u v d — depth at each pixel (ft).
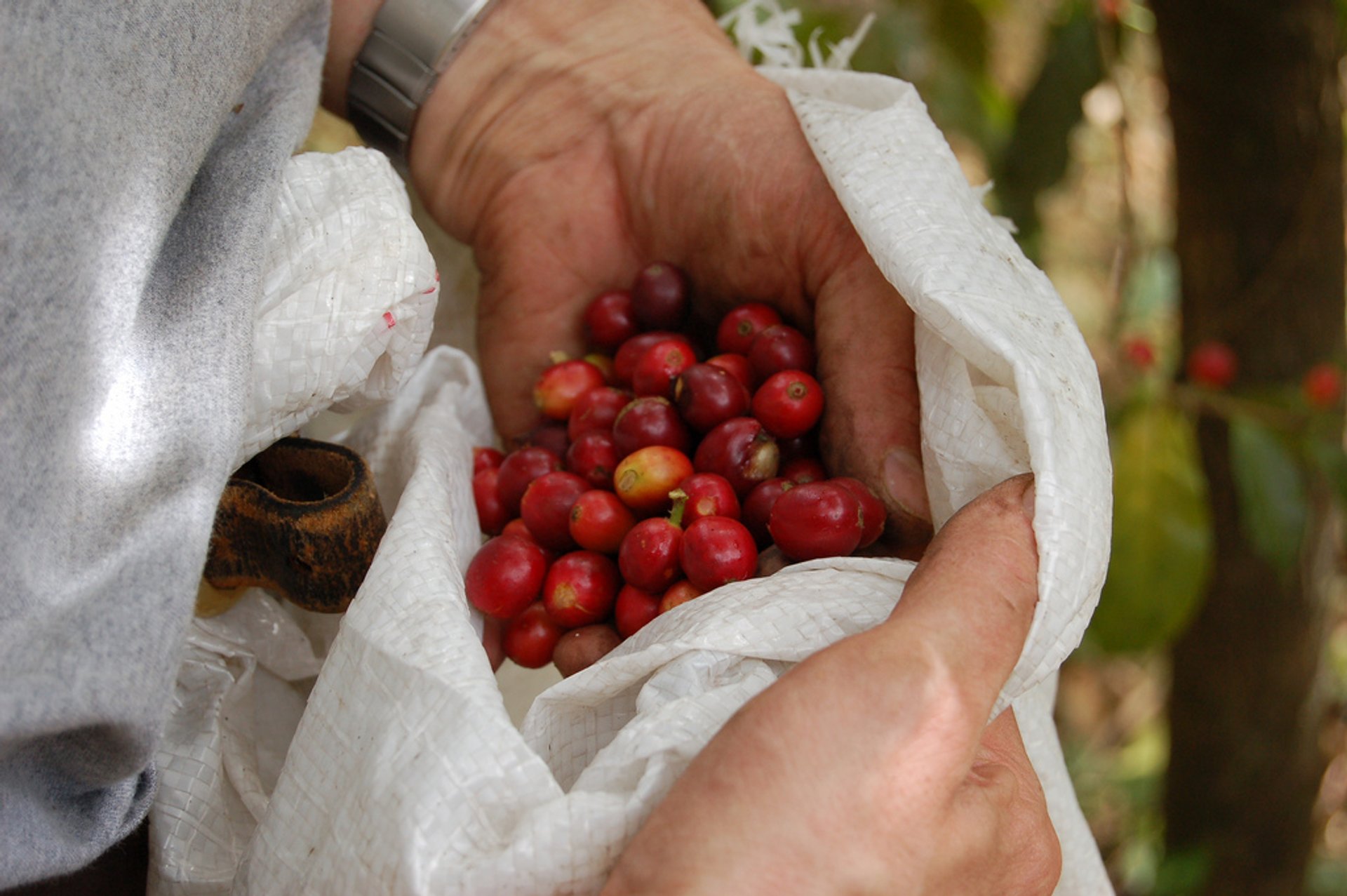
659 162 1.35
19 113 0.88
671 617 1.03
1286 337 1.88
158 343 0.94
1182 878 2.16
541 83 1.39
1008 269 1.10
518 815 0.92
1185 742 2.20
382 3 1.37
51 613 0.87
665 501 1.18
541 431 1.33
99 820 0.93
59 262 0.88
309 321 1.04
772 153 1.28
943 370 1.11
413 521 1.06
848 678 0.89
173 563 0.90
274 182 1.03
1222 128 1.82
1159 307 2.77
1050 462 0.99
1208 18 1.77
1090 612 0.98
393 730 0.95
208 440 0.93
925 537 1.16
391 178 1.11
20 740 0.87
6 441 0.86
